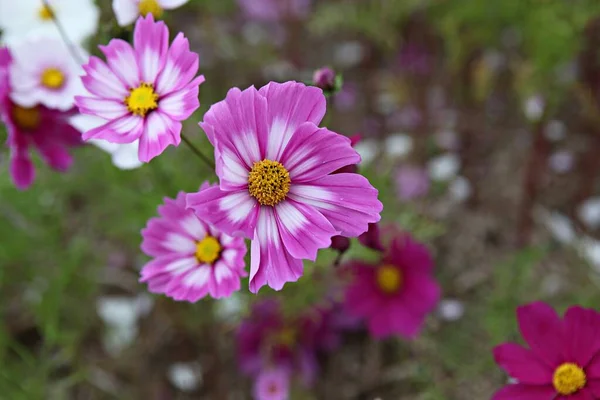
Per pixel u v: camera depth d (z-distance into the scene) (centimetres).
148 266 45
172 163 62
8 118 51
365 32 93
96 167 69
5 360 69
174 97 43
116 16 49
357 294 65
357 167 47
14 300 75
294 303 61
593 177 81
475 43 86
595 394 46
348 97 91
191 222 45
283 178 42
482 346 68
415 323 64
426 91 88
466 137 86
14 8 54
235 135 42
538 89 76
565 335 47
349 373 71
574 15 74
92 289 72
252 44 92
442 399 64
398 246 64
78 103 44
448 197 81
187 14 86
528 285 72
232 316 64
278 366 68
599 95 78
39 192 69
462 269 77
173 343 71
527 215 77
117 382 71
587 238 75
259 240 42
